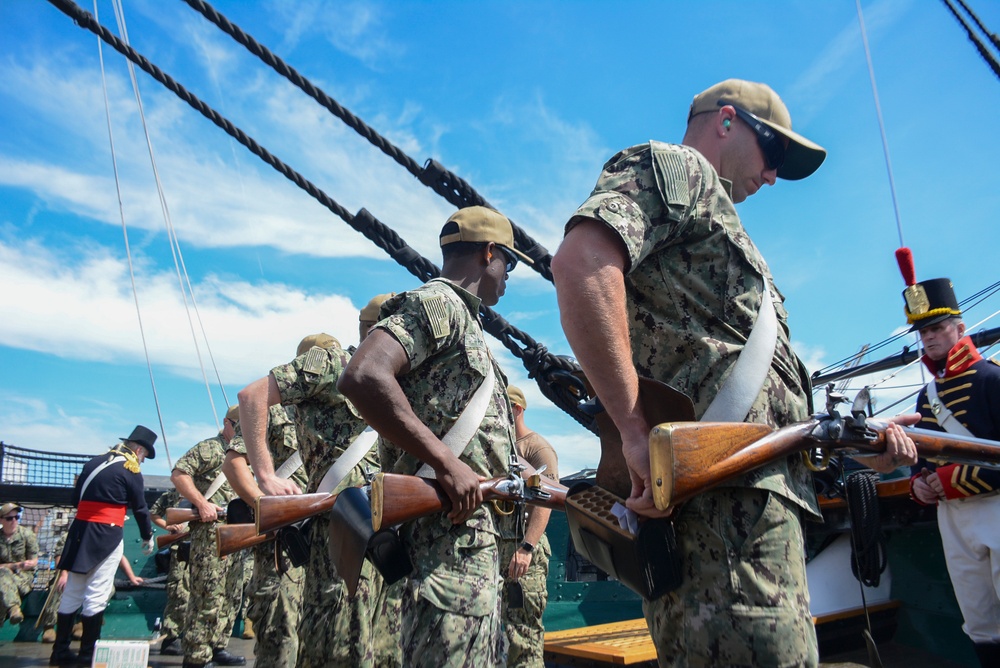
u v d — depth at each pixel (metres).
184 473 7.16
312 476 4.12
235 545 3.96
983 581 3.91
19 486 10.14
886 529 4.78
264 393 4.00
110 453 7.64
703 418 1.84
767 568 1.72
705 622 1.73
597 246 1.76
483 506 2.80
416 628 2.62
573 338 1.75
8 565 8.70
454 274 3.17
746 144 2.17
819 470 1.93
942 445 2.04
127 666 5.55
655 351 1.92
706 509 1.77
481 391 2.89
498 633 2.76
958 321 4.32
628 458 1.74
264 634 4.27
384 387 2.60
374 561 2.65
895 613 4.70
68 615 7.24
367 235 4.07
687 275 1.91
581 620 6.54
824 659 4.42
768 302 1.93
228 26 3.63
